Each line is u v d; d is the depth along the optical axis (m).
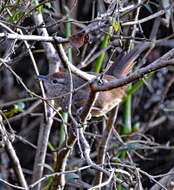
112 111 9.82
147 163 13.11
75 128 7.36
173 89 14.01
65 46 9.02
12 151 9.24
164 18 11.34
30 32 8.31
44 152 9.79
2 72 13.44
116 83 6.98
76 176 9.30
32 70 13.18
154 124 13.34
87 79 7.96
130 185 7.71
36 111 12.62
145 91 13.72
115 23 8.02
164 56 7.21
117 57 9.48
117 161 10.21
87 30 7.78
